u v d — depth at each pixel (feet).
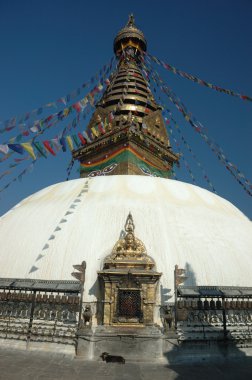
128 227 33.30
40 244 35.76
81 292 29.32
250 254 37.35
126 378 22.33
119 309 29.14
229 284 32.65
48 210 41.06
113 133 67.56
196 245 35.29
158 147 71.46
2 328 30.89
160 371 24.29
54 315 30.42
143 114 74.23
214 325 30.30
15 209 46.37
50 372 23.09
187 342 28.09
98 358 26.68
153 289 29.94
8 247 37.11
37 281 30.81
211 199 48.06
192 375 23.52
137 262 30.94
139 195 42.52
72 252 33.78
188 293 29.30
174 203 42.24
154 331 27.78
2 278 31.89
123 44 83.41
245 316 31.78
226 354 28.76
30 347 29.04
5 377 21.61
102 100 75.77
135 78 78.02
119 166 64.80
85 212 38.78
